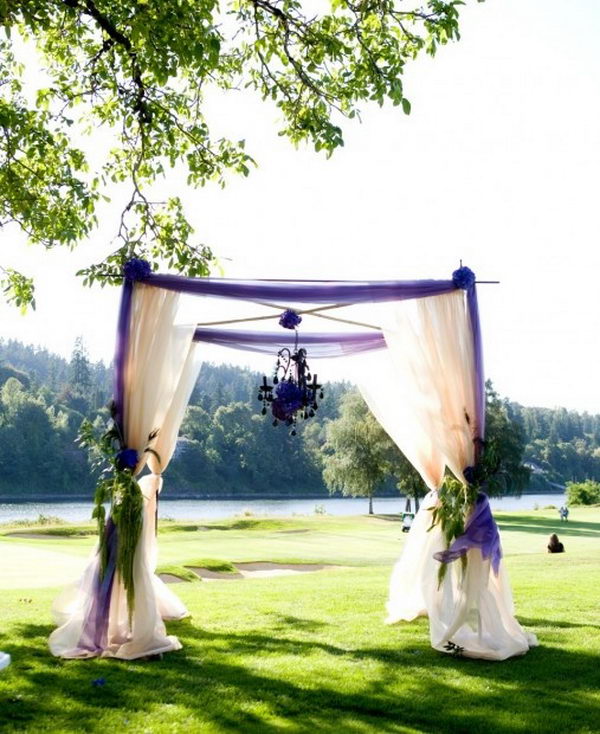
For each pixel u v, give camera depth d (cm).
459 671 595
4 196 957
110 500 661
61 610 684
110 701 505
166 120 955
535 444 11450
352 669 596
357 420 4441
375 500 7875
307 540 2283
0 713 472
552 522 3606
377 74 781
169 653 642
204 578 1309
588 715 495
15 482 7894
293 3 805
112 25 749
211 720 472
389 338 720
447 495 686
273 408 693
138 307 691
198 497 8131
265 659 624
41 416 8456
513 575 1212
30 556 1516
